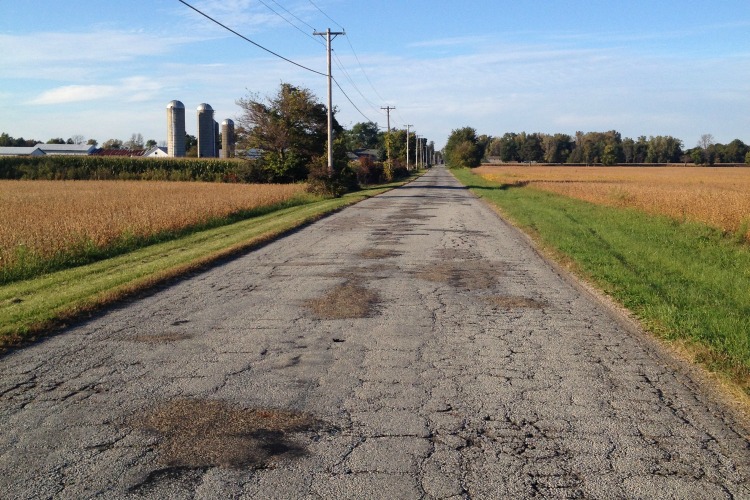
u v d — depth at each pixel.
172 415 5.09
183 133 96.50
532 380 5.98
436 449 4.48
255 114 54.56
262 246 15.89
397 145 114.75
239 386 5.78
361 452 4.43
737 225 18.34
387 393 5.61
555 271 12.22
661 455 4.40
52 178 65.19
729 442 4.62
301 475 4.09
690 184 55.53
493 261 13.44
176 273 11.59
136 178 66.44
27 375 6.09
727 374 5.99
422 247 15.60
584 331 7.82
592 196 33.69
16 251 13.31
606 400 5.46
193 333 7.67
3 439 4.65
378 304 9.32
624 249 14.73
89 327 7.96
